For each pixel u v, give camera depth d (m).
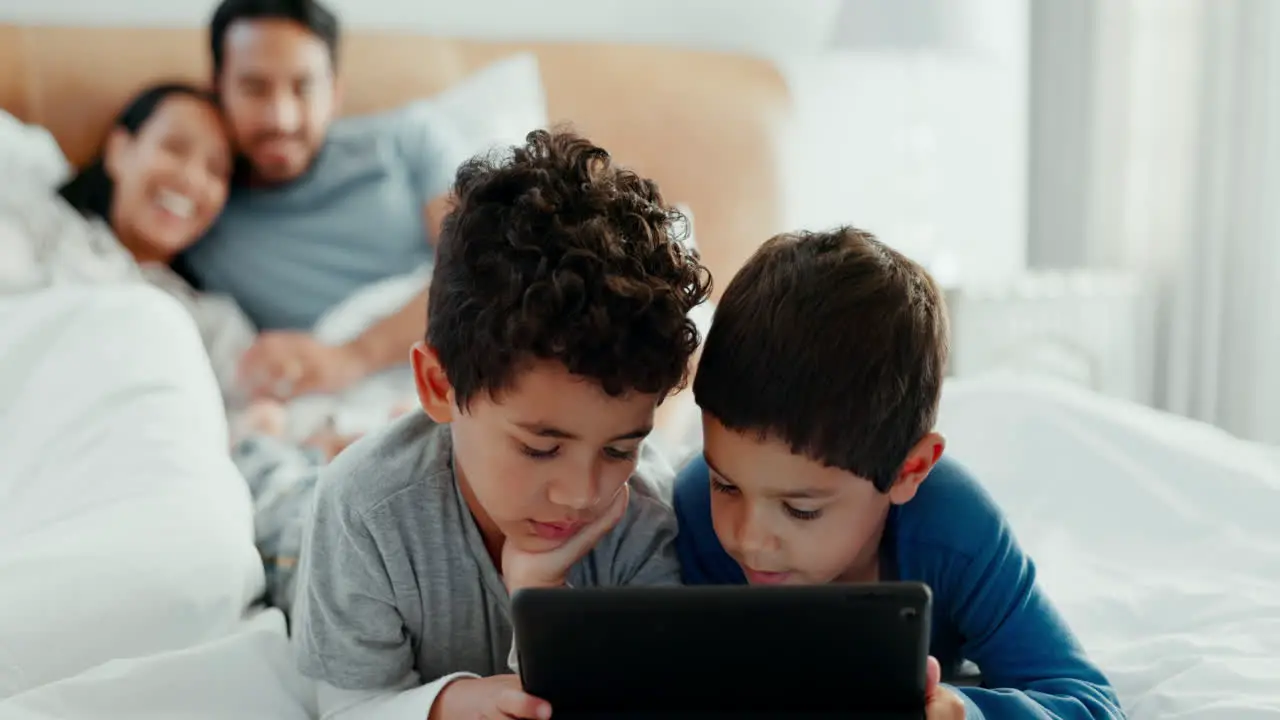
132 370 1.22
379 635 0.95
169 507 1.05
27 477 1.14
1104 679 0.94
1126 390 2.52
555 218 0.77
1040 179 2.89
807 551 0.88
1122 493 1.35
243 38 1.93
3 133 1.82
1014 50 2.79
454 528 0.94
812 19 2.62
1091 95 2.74
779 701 0.72
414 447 0.94
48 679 0.88
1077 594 1.16
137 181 1.88
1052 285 2.43
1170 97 2.55
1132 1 2.63
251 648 0.96
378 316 1.90
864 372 0.82
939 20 2.39
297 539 1.18
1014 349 2.40
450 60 2.25
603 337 0.74
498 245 0.78
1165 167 2.57
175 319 1.34
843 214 2.71
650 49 2.41
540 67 2.30
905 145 2.71
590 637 0.71
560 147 0.84
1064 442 1.43
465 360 0.78
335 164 2.02
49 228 1.77
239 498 1.15
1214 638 1.02
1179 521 1.29
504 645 1.01
